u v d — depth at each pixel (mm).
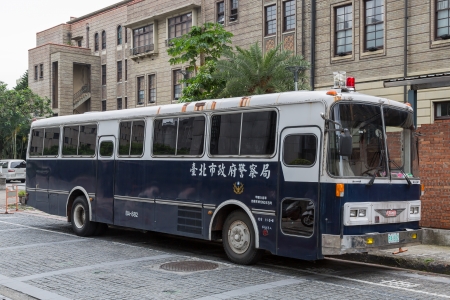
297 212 8766
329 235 8281
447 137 11773
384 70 20281
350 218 8312
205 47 18938
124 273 8984
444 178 11789
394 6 20016
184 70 30625
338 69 21797
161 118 11680
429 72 18875
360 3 21031
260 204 9375
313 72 22656
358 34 21109
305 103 8820
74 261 10133
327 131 8461
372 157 8867
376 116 9039
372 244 8492
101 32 47500
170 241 13125
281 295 7465
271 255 11070
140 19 33938
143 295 7445
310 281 8477
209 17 28438
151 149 11812
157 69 33219
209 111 10570
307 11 23078
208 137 10523
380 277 8930
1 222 16984
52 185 14930
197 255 11047
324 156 8422
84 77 48719
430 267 9578
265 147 9406
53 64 47906
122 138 12672
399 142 9367
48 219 18016
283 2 24172
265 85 17609
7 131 45344
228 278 8617
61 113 46406
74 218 14039
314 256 8445
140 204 12000
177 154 11164
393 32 20031
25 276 8773
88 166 13625
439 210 11844
